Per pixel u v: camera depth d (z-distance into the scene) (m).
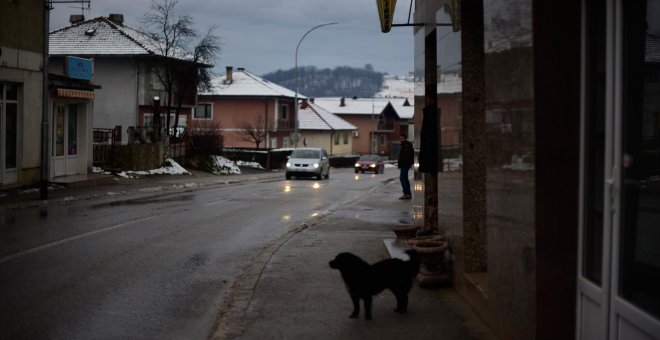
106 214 16.62
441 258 7.94
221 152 43.44
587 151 4.50
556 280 4.63
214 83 73.25
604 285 4.08
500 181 5.57
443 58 8.39
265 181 35.38
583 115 4.54
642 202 3.88
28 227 13.87
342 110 103.38
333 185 31.19
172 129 46.44
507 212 5.36
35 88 22.53
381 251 10.82
